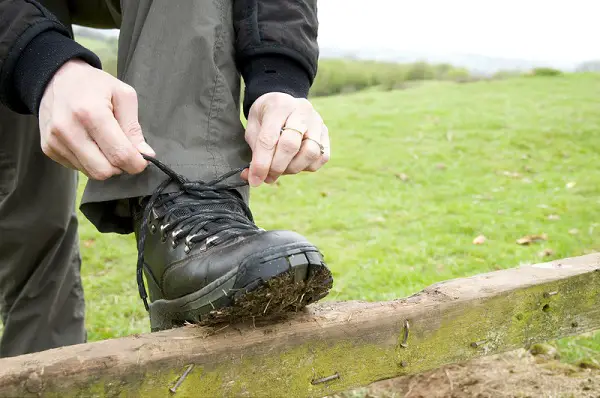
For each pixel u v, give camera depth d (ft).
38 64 3.36
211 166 3.71
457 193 14.30
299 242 3.06
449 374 6.00
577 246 10.57
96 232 12.01
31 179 5.36
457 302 3.81
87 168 3.26
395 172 16.29
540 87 30.58
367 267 9.69
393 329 3.58
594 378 5.89
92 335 7.45
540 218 12.21
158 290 3.61
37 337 5.85
